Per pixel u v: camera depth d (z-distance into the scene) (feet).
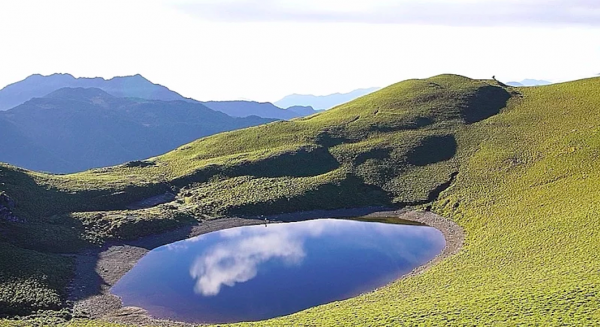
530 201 220.23
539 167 257.14
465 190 263.90
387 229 241.14
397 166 304.71
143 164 346.13
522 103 372.38
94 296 167.32
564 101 351.05
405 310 116.47
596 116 303.89
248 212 263.49
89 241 213.25
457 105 376.48
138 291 173.06
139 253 213.87
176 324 144.97
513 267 147.64
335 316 123.24
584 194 201.98
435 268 173.68
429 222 244.83
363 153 320.91
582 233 158.51
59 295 161.79
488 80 456.45
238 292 170.30
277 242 228.22
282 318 132.36
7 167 254.68
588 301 98.68
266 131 381.19
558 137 287.89
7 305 144.66
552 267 136.05
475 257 173.17
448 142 324.19
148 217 241.55
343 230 242.37
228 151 354.74
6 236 191.93
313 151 328.49
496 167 276.82
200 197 280.51
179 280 183.62
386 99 413.59
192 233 240.32
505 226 200.95
